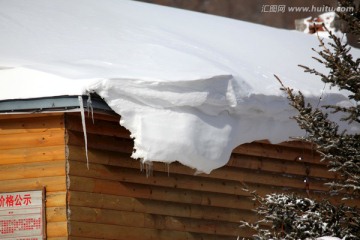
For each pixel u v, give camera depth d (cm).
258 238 1532
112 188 1667
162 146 1570
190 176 1770
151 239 1712
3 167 1644
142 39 1942
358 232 1515
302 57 2228
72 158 1622
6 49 1759
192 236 1772
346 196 1584
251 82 1811
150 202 1716
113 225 1662
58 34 1888
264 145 1866
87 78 1569
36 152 1633
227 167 1823
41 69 1625
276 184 1908
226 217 1827
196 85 1614
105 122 1658
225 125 1675
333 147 1517
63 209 1616
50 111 1577
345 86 1545
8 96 1596
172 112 1598
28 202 1630
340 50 1558
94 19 2050
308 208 1532
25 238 1623
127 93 1568
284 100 1806
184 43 1988
